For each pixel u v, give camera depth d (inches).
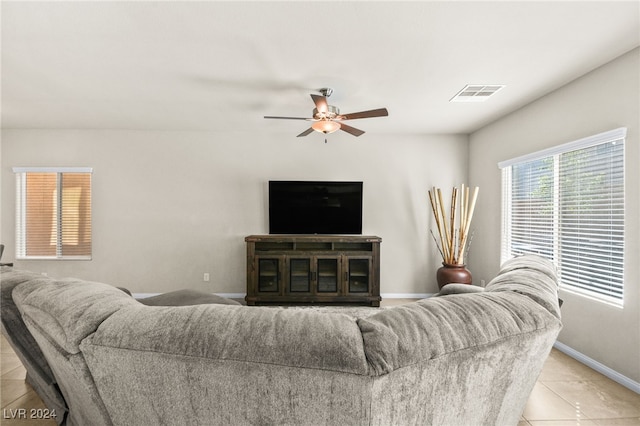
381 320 32.2
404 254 186.2
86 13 75.0
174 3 71.6
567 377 96.5
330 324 31.0
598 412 79.1
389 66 102.0
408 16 76.3
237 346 29.1
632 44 89.0
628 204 93.0
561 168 120.0
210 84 115.8
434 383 30.7
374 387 27.9
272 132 183.0
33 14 75.1
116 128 176.9
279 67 102.7
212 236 182.2
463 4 71.8
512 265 56.7
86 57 96.3
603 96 101.1
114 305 35.1
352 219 180.9
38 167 177.5
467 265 186.5
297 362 28.3
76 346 31.8
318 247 175.0
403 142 186.2
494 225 163.2
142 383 31.0
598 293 103.3
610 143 99.6
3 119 160.6
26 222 179.6
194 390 30.1
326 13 75.2
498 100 132.4
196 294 100.0
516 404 43.7
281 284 164.9
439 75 108.6
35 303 39.0
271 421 29.9
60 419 57.3
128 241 180.2
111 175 179.9
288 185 179.3
